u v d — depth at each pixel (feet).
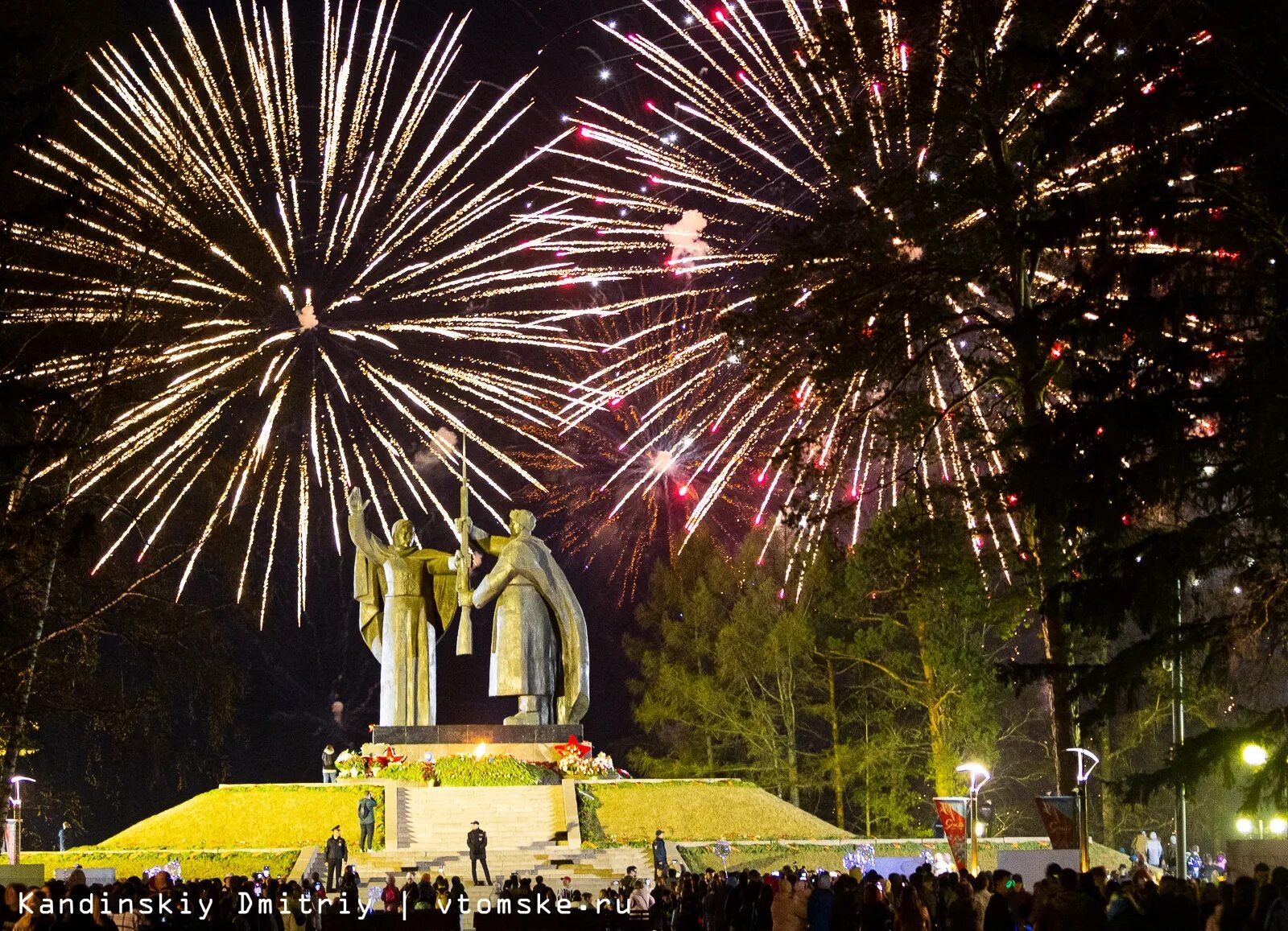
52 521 99.35
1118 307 74.43
